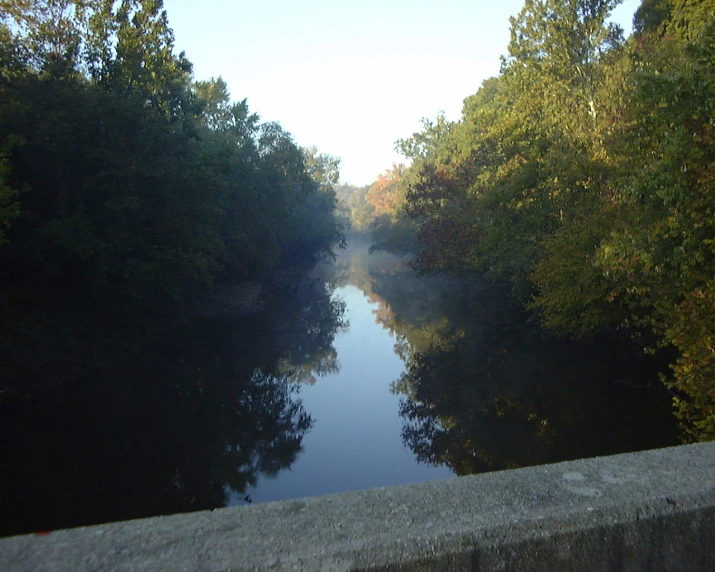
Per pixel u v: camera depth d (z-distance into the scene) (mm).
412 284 56500
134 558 1427
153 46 27578
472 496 1740
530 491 1768
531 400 16484
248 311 38000
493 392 17578
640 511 1669
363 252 125500
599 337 20547
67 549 1465
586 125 20797
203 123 47438
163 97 29906
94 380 19578
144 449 13875
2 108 19922
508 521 1586
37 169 22547
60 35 24688
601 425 14023
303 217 65812
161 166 25656
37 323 21172
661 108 11242
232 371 21672
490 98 50750
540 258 21172
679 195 10180
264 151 53062
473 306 36344
